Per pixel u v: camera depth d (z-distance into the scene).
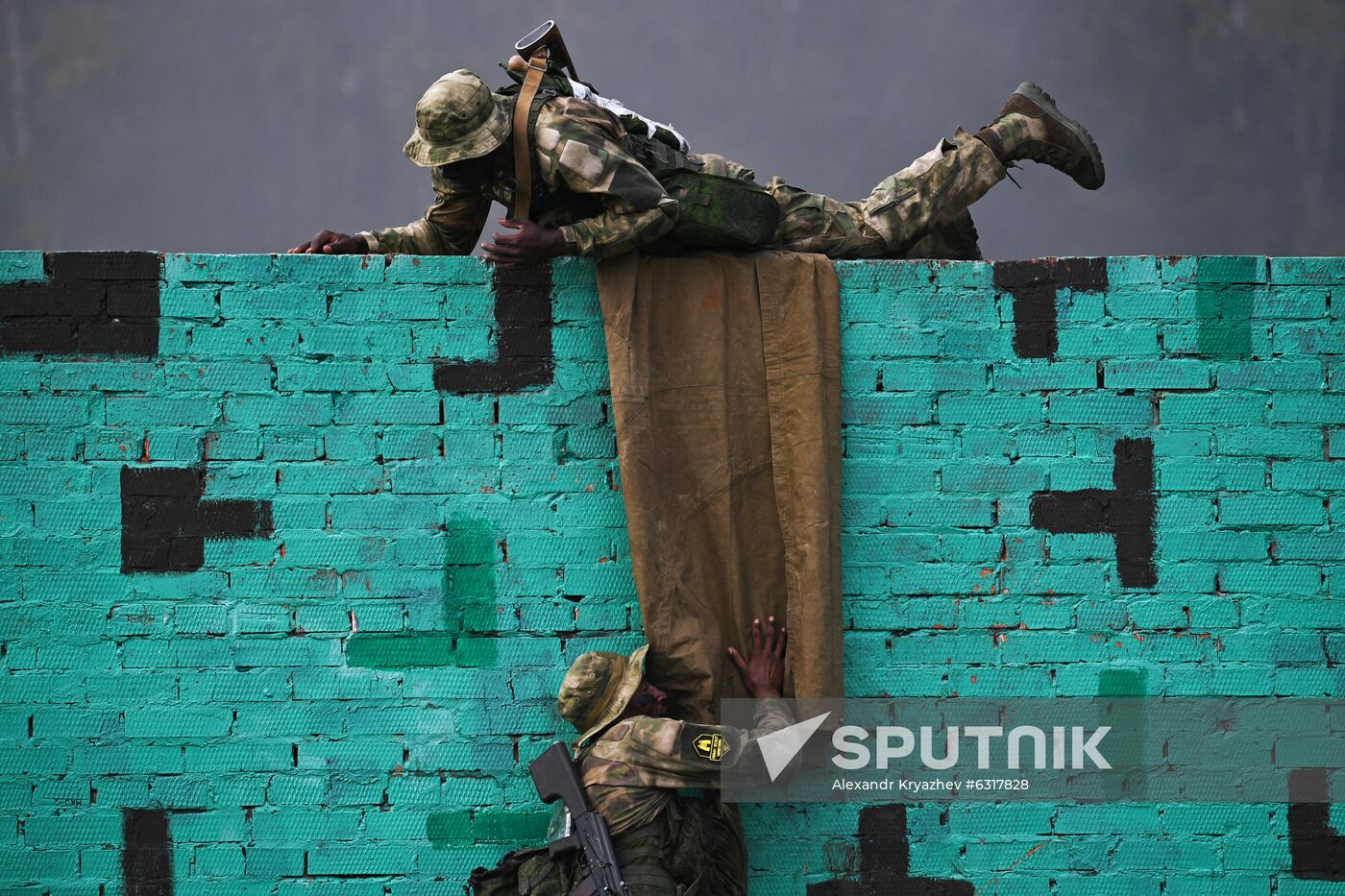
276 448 17.05
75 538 16.86
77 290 17.00
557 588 17.09
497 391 17.17
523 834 16.83
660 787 15.35
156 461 16.97
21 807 16.62
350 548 17.03
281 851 16.75
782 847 17.05
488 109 16.44
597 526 17.14
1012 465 17.42
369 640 16.98
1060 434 17.45
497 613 17.06
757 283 17.12
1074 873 17.11
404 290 17.20
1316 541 17.42
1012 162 19.47
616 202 16.25
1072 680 17.28
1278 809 17.19
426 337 17.19
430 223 18.86
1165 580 17.38
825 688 16.16
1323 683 17.30
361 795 16.86
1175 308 17.55
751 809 17.11
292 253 17.31
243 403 17.05
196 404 17.03
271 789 16.81
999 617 17.33
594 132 16.31
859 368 17.45
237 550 16.97
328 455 17.08
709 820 16.16
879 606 17.30
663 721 15.52
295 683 16.91
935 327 17.48
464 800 16.89
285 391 17.08
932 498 17.38
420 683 16.97
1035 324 17.53
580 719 16.08
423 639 17.02
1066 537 17.39
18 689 16.72
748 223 16.94
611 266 16.88
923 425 17.42
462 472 17.12
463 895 16.78
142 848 16.67
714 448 16.75
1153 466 17.45
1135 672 17.30
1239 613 17.36
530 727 16.97
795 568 16.50
